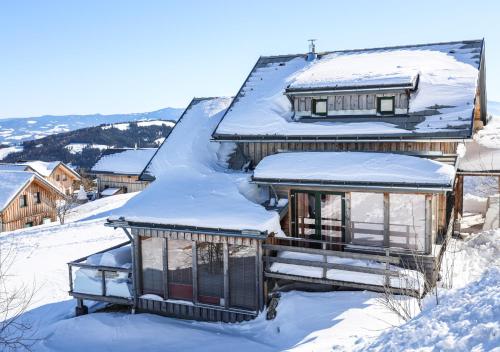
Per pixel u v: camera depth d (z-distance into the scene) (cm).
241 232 1410
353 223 1548
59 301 1881
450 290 1075
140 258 1598
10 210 3931
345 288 1453
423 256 1335
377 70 1705
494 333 712
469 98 1552
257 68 2200
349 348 930
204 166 1828
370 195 1573
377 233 1530
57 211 3634
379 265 1388
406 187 1371
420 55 1864
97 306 1777
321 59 2112
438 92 1609
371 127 1580
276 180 1557
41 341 1460
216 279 1506
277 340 1258
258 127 1777
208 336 1370
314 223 1614
